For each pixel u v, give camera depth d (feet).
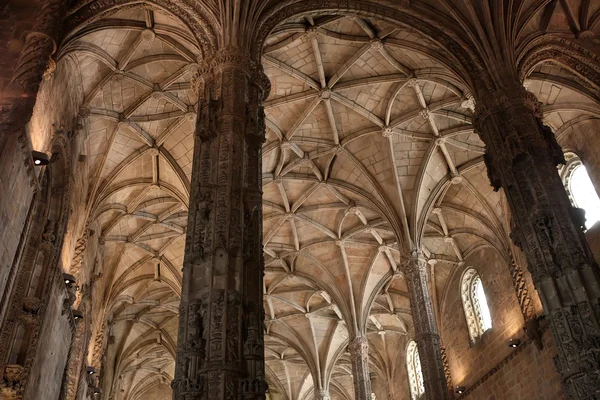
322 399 110.32
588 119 66.90
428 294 74.23
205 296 35.37
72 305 64.28
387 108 76.02
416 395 104.99
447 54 59.11
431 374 67.15
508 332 78.38
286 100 74.08
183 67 68.03
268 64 69.10
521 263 75.92
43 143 50.11
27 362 46.52
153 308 107.14
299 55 69.21
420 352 69.72
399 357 113.39
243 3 50.78
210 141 43.09
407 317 108.78
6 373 44.24
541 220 46.52
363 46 67.62
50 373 57.62
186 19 52.24
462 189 83.46
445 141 78.02
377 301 106.63
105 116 69.82
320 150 81.15
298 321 114.01
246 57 48.06
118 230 87.76
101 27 56.34
